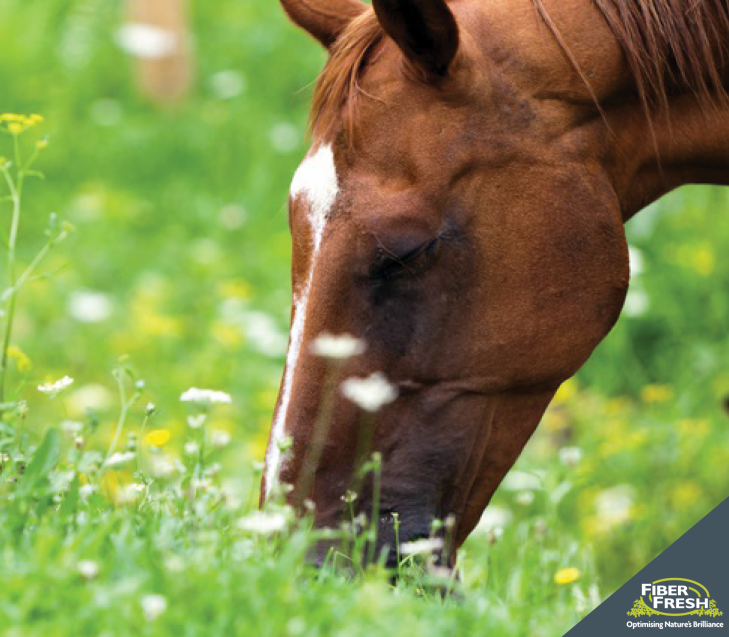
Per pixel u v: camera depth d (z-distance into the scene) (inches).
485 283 218.2
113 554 175.2
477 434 221.5
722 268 527.8
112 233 612.7
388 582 203.0
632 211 244.1
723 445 437.1
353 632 156.5
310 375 215.2
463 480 221.9
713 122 237.1
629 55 226.1
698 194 557.6
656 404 466.9
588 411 456.4
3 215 634.8
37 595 158.7
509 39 223.5
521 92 221.6
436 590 199.2
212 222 631.8
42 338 502.9
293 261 221.6
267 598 163.8
